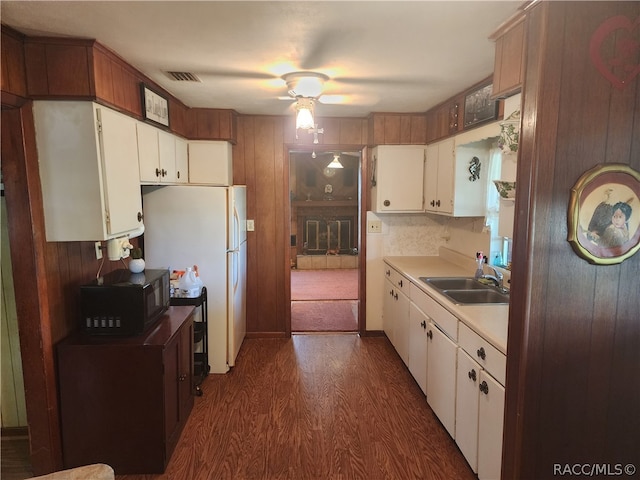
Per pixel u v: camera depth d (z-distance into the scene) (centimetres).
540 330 150
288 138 390
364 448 235
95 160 194
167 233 319
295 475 214
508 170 191
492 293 274
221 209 318
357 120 391
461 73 242
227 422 262
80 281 232
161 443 213
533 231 145
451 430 235
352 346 391
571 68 140
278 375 329
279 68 232
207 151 356
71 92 188
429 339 270
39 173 193
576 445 157
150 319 233
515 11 158
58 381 208
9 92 175
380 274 414
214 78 253
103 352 208
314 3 151
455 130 302
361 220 409
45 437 204
